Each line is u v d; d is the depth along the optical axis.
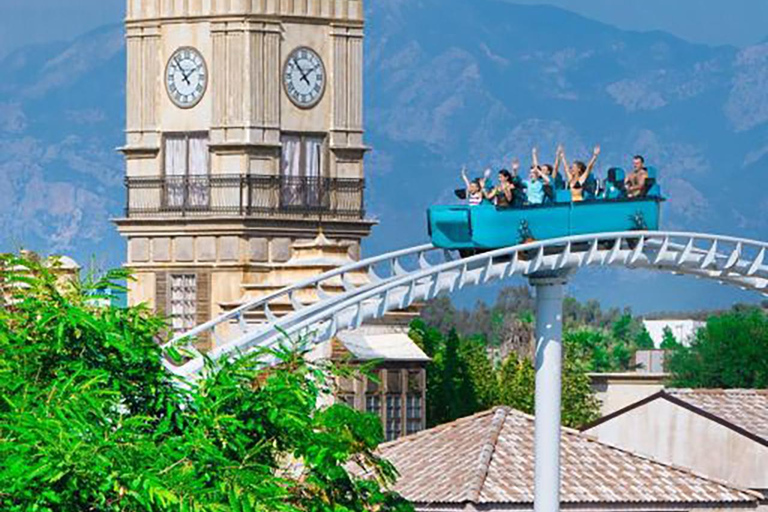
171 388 56.28
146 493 50.56
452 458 99.56
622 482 98.81
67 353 55.62
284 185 162.75
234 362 58.38
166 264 162.38
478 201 88.69
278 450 57.03
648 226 91.25
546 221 88.69
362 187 164.62
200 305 161.12
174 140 164.12
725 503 99.19
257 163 161.88
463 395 152.75
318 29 164.00
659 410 115.81
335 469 57.75
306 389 57.75
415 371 135.12
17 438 50.59
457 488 95.56
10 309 56.41
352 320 84.56
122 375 56.09
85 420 51.94
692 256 91.88
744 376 182.25
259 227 160.75
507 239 87.62
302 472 58.56
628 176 91.69
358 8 164.88
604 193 90.81
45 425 50.72
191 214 162.00
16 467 49.88
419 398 135.38
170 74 164.12
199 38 163.38
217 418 55.03
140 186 164.25
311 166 163.75
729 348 182.25
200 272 161.38
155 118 164.50
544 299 90.12
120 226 163.75
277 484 54.00
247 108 161.62
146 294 162.75
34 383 54.09
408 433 134.88
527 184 89.00
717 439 113.88
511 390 156.00
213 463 52.97
